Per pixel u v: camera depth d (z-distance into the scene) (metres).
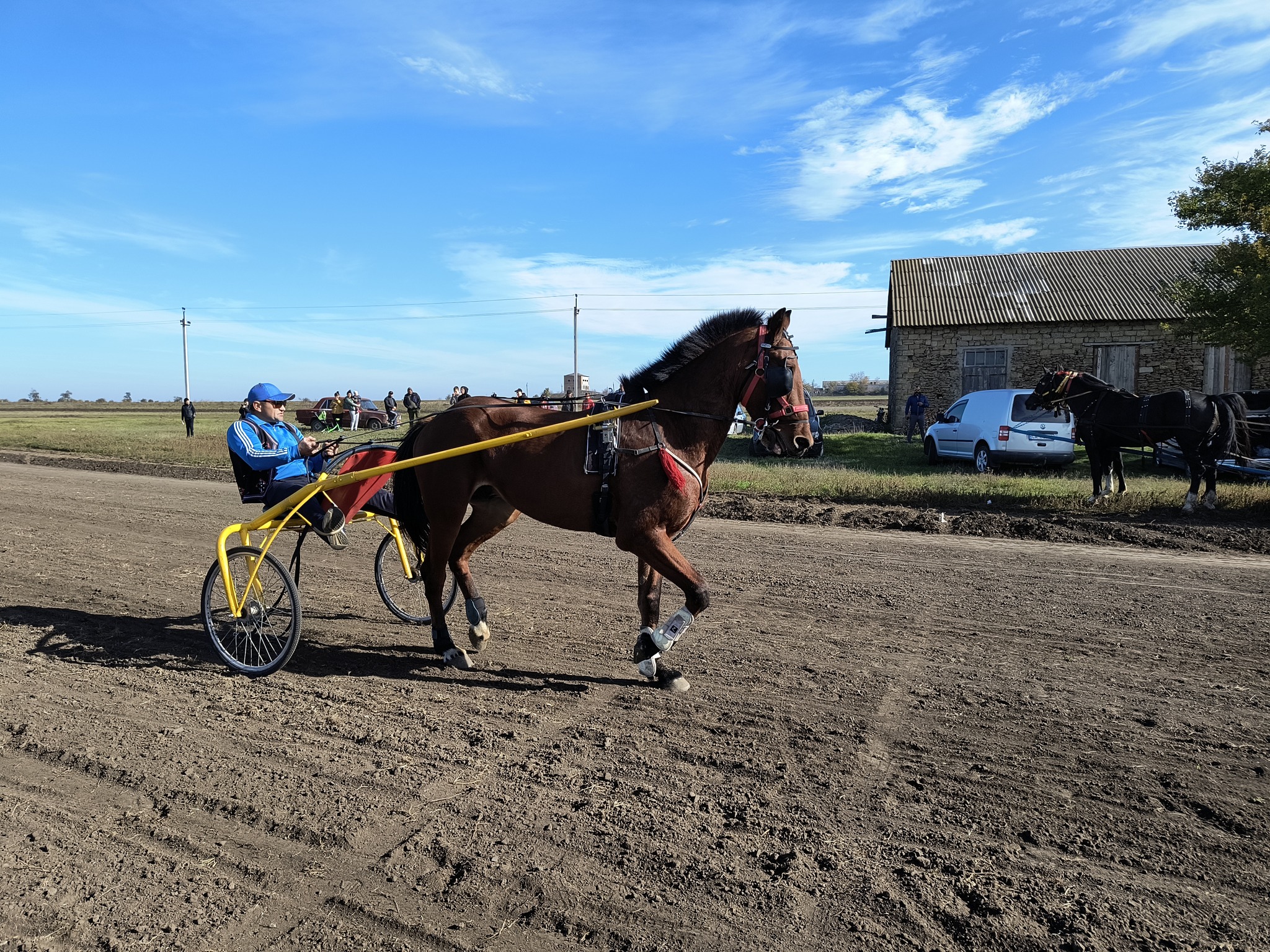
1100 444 12.27
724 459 20.89
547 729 4.32
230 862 3.08
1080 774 3.79
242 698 4.77
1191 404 11.38
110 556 8.82
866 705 4.64
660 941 2.64
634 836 3.24
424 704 4.70
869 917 2.75
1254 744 4.10
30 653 5.56
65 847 3.18
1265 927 2.70
